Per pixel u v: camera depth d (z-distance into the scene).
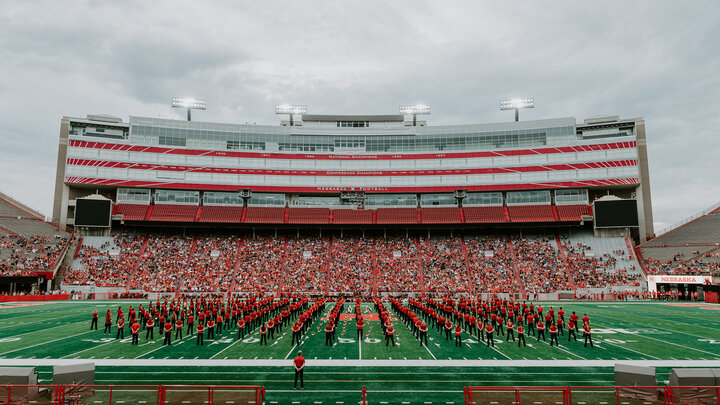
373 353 25.14
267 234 78.38
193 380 19.44
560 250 71.88
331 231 80.19
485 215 76.75
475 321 31.58
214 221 74.69
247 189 79.19
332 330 28.36
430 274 67.62
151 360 23.16
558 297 62.78
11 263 60.97
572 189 77.81
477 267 69.06
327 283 65.50
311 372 20.95
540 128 80.06
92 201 71.44
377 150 83.12
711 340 29.23
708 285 58.53
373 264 70.12
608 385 18.70
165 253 70.50
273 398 17.08
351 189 81.44
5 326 35.31
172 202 77.88
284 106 85.31
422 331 27.56
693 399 15.50
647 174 79.56
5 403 15.70
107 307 49.91
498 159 80.25
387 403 16.61
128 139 77.56
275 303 44.12
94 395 17.23
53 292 61.91
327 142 83.50
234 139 81.81
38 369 21.20
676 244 72.56
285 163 81.81
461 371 21.19
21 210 78.31
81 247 69.88
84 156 74.88
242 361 23.03
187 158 79.06
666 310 48.28
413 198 81.62
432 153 82.19
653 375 16.73
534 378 19.92
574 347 26.94
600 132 80.94
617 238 72.69
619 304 55.62
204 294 62.25
